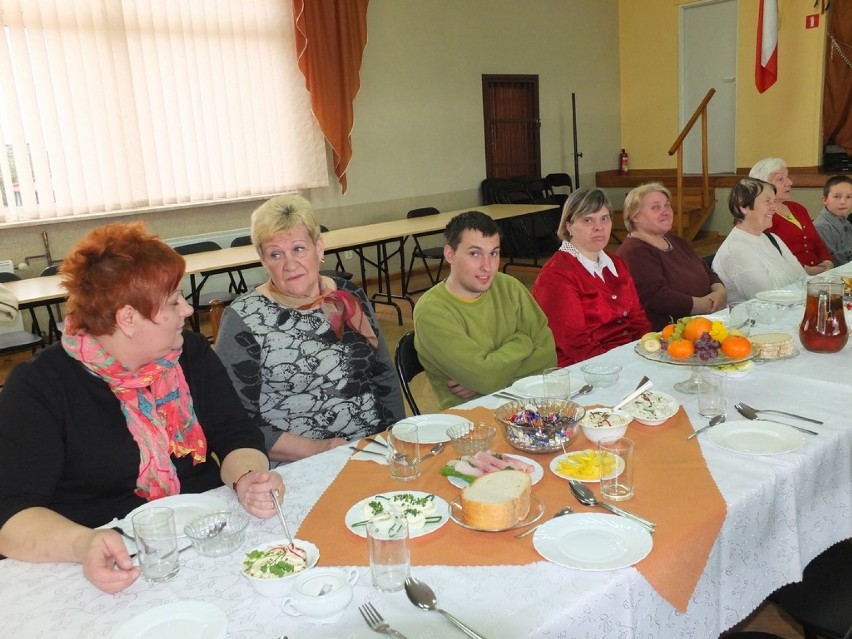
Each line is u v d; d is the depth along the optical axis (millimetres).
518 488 1299
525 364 2393
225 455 1619
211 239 6477
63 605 1145
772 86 8312
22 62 5250
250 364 1948
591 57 9406
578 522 1257
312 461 1619
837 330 2117
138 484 1501
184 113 6105
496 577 1138
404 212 7906
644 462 1496
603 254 2869
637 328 2898
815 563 1661
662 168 9617
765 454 1491
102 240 1369
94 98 5605
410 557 1195
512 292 2467
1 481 1335
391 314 6328
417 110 7848
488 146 8531
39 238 5629
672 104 9336
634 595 1131
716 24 8773
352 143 7371
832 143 8094
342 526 1322
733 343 1837
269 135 6629
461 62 8148
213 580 1188
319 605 1043
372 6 7348
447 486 1464
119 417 1481
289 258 1941
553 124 9172
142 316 1364
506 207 7344
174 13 5930
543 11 8820
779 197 4121
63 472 1449
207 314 6328
